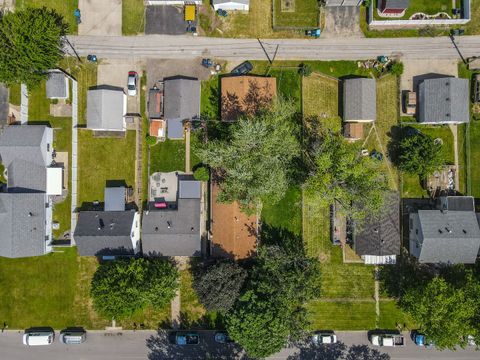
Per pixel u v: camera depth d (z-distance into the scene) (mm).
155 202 55406
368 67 55500
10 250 50812
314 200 48469
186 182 54344
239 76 52781
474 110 55531
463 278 52438
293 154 48781
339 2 54188
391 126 55531
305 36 55594
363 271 55500
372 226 52969
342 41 55562
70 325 55500
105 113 52906
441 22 54812
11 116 54469
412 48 55531
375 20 54219
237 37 55594
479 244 51719
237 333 47812
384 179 50188
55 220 55219
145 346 55750
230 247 52688
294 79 55562
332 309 55594
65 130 55250
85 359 55719
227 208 52875
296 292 48844
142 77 55656
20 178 52438
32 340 54062
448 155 55500
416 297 49656
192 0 54344
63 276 55156
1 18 54375
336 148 49375
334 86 55688
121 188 54062
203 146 51594
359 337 55688
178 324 55594
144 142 55562
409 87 55625
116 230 52375
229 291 48625
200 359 55656
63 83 53406
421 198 55562
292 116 55438
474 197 55250
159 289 49312
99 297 48500
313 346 55750
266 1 55469
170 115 53375
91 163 55562
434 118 52781
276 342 47750
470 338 52656
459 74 55469
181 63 55656
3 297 55219
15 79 50188
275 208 55344
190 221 53312
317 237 55469
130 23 55500
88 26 55375
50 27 48969
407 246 55594
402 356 55781
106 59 55500
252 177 47219
